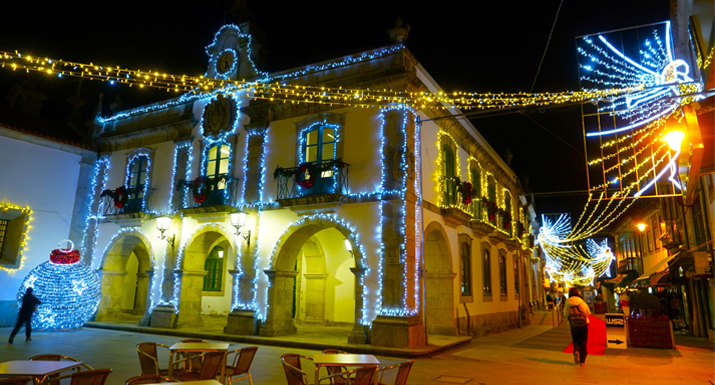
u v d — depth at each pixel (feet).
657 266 68.23
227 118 51.78
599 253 127.75
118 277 58.49
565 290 144.87
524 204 91.81
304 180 43.80
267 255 46.50
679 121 26.71
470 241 55.47
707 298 54.85
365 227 41.88
